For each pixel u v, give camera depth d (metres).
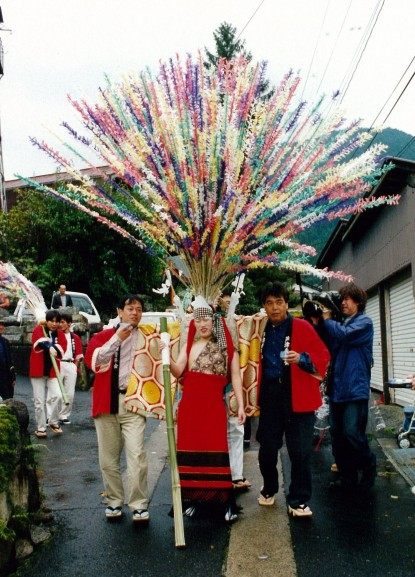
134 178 4.36
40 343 7.88
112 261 20.58
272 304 4.63
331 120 4.37
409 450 6.66
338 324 5.16
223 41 25.50
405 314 11.00
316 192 4.28
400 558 3.80
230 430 5.34
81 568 3.78
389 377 12.05
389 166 4.34
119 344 4.48
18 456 4.10
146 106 4.36
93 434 8.12
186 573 3.67
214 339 4.50
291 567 3.70
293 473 4.58
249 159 4.27
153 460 6.59
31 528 4.36
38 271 19.83
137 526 4.47
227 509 4.50
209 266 4.75
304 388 4.51
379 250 12.33
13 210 20.80
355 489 5.29
